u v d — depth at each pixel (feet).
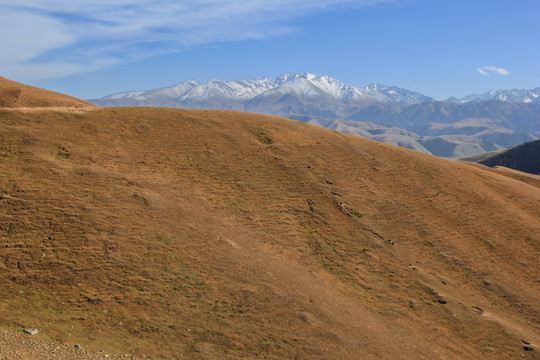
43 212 103.24
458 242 150.82
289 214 142.00
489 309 120.88
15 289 80.07
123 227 105.91
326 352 82.94
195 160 160.86
